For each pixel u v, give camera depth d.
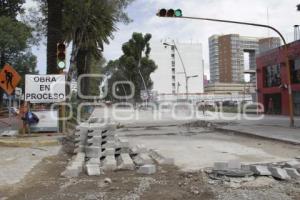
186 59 112.50
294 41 38.22
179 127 28.70
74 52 30.27
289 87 25.16
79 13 29.16
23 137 17.39
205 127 28.33
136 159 12.06
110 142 12.81
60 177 9.83
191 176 9.62
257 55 46.72
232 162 10.35
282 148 15.69
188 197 7.82
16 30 44.75
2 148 14.94
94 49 34.38
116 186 8.78
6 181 9.29
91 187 8.73
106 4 30.16
